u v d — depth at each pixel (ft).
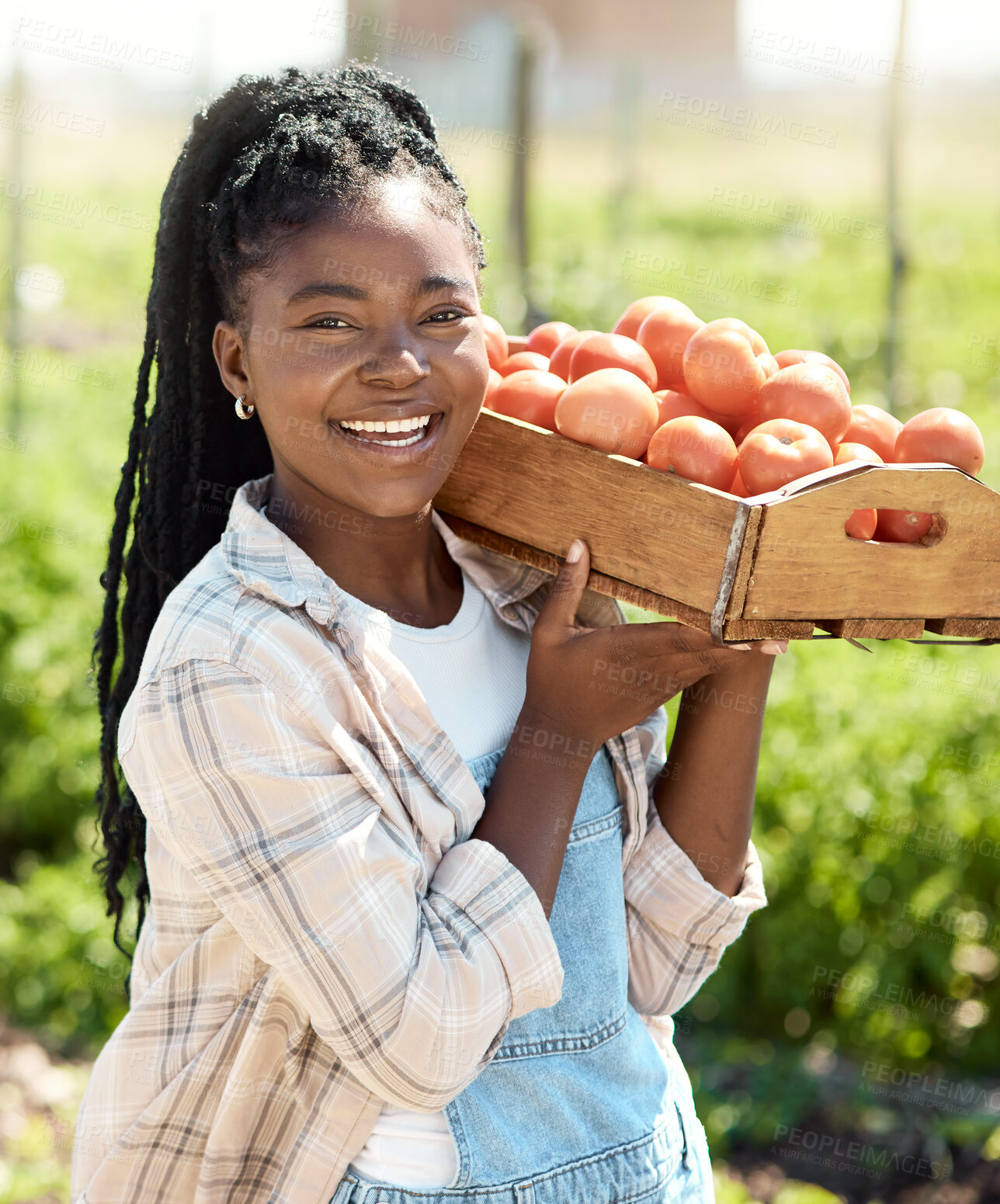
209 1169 4.71
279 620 4.50
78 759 17.19
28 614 19.03
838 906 14.02
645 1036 5.48
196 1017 4.79
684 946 5.69
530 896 4.56
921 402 33.78
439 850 4.66
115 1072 4.92
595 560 4.99
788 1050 14.19
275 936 4.34
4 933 15.70
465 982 4.37
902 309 34.83
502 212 51.75
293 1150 4.67
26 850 17.85
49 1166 12.35
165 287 5.32
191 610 4.53
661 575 4.69
